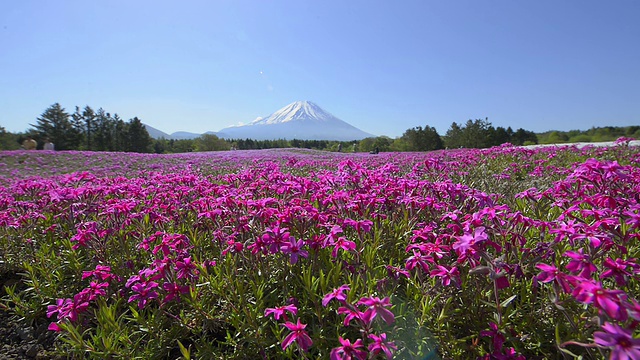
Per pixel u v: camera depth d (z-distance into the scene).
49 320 3.56
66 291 3.75
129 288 3.50
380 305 2.05
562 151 10.55
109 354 2.59
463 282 2.64
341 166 4.76
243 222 3.32
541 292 2.64
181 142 100.88
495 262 2.23
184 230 4.32
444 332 2.48
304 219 3.35
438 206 3.55
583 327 2.13
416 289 2.77
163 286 2.84
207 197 4.50
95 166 17.31
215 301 3.18
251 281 2.88
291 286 3.18
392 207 3.95
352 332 2.63
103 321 2.77
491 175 7.35
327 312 2.71
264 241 2.78
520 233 2.83
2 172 15.21
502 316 2.37
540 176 6.77
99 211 4.87
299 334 2.12
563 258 2.89
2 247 4.66
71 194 4.82
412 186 4.00
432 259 2.52
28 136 73.62
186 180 6.02
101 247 3.88
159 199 5.00
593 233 2.35
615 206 2.80
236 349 2.64
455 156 11.29
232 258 3.38
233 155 25.86
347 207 3.63
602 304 1.58
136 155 23.89
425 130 78.31
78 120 83.19
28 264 4.09
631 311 1.54
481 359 2.25
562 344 1.92
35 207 5.46
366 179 4.73
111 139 83.69
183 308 3.12
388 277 2.89
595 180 3.31
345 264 3.05
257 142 113.56
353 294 2.55
